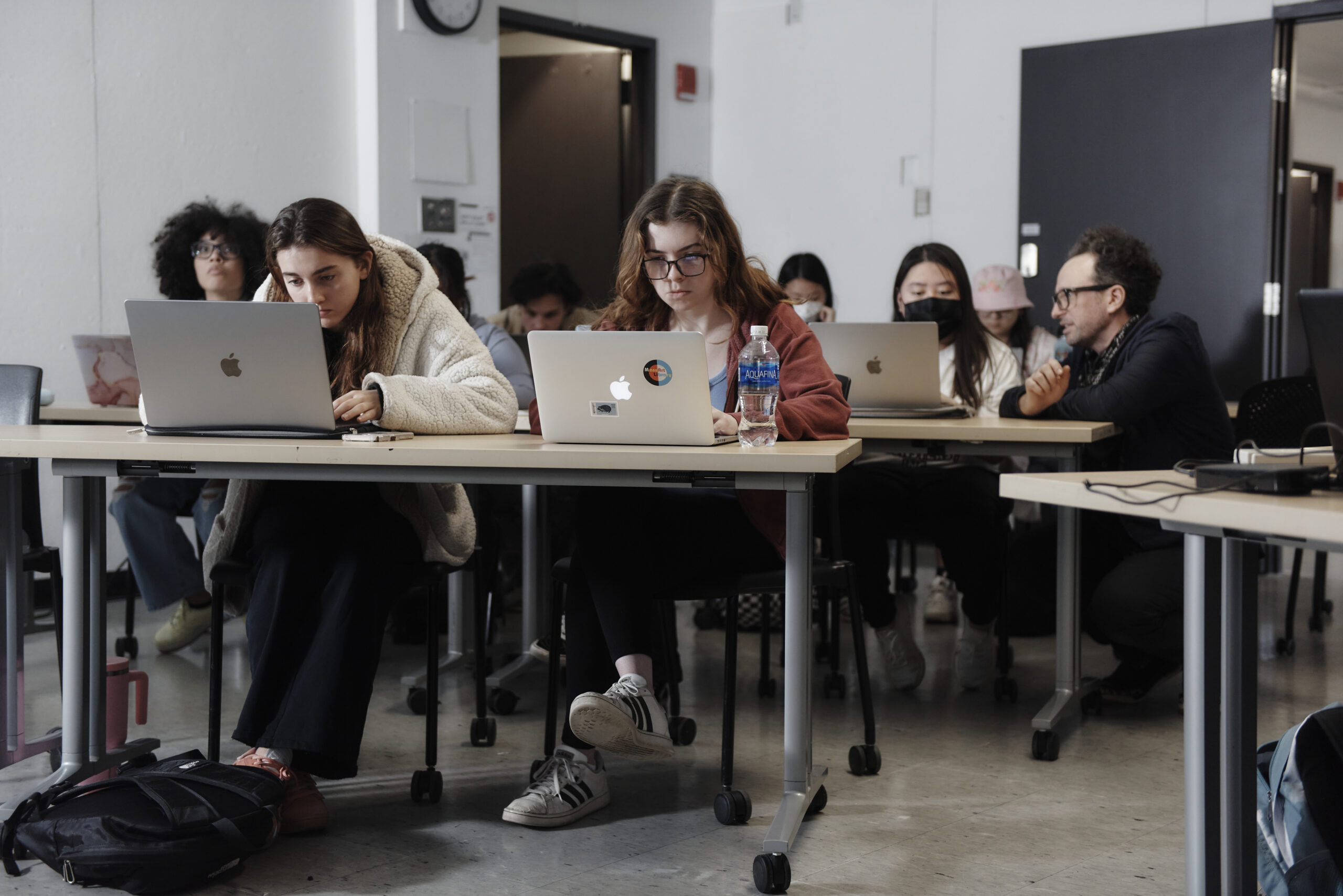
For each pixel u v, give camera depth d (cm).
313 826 192
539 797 198
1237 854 130
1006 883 177
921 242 538
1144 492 126
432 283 226
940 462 304
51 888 172
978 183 520
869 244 553
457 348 219
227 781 176
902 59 537
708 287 211
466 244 492
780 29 572
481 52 492
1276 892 133
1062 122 493
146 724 257
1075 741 252
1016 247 511
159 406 187
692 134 588
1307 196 803
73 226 395
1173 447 270
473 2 481
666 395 174
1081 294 283
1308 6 442
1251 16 453
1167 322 269
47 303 391
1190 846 129
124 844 165
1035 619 297
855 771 228
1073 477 139
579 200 570
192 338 181
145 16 406
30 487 235
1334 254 811
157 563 314
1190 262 467
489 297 502
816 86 563
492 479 174
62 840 168
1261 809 139
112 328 405
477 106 491
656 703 192
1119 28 481
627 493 200
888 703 282
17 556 213
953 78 524
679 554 201
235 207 359
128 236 407
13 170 382
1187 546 128
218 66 425
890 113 542
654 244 209
